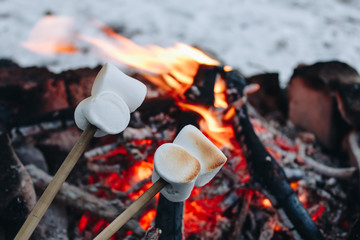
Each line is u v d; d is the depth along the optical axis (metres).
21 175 0.54
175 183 0.36
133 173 0.65
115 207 0.59
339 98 0.76
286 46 1.62
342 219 0.66
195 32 1.70
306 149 0.78
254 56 1.54
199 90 0.62
